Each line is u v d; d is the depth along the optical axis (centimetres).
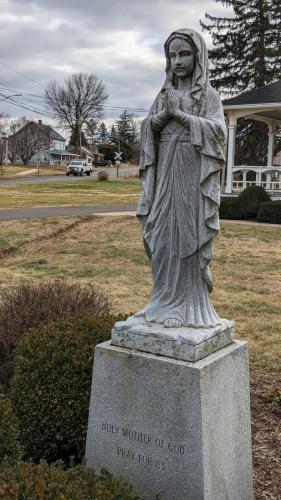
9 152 9469
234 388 405
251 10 4406
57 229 1972
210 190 384
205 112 392
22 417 471
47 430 464
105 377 405
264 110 2598
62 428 461
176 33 389
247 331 884
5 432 387
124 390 397
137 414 392
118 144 10950
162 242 408
